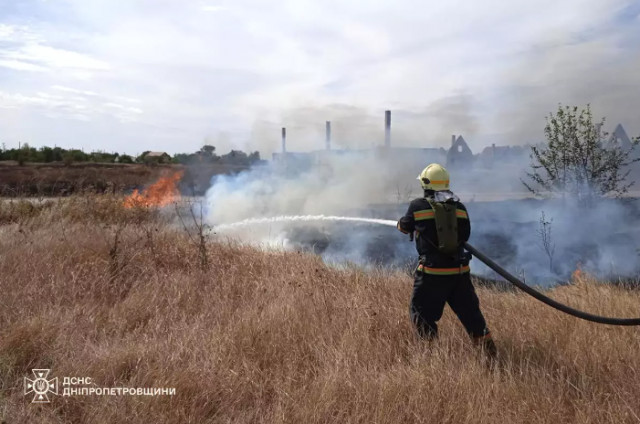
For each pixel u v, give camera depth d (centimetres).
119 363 346
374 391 304
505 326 420
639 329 398
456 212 385
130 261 583
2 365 335
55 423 285
